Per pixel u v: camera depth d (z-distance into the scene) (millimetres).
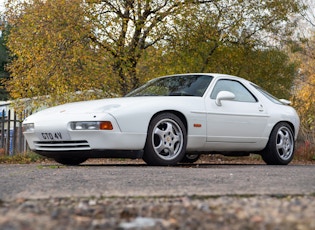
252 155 14109
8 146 13641
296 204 3541
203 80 8602
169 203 3730
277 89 18047
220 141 8383
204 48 14578
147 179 5316
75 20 13227
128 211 3332
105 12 14000
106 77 13453
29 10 13758
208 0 14859
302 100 23000
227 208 3426
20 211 3287
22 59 13828
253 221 2924
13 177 5695
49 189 4504
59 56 13352
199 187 4605
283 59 16734
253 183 4953
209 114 8188
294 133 9578
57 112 7656
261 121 8945
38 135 7684
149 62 14227
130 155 7391
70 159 8547
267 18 15508
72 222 2896
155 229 2734
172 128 7797
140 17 13977
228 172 6262
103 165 8320
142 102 7570
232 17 14984
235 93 8805
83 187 4637
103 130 7141
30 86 13797
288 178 5535
